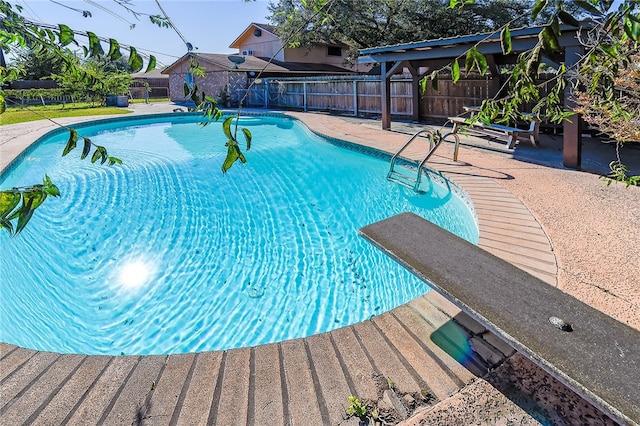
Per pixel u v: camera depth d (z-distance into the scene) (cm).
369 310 385
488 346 232
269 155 1021
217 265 472
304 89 1852
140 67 110
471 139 947
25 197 93
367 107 1558
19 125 1302
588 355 163
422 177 716
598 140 914
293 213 619
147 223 588
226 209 641
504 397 195
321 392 204
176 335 358
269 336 356
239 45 2802
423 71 1509
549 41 107
